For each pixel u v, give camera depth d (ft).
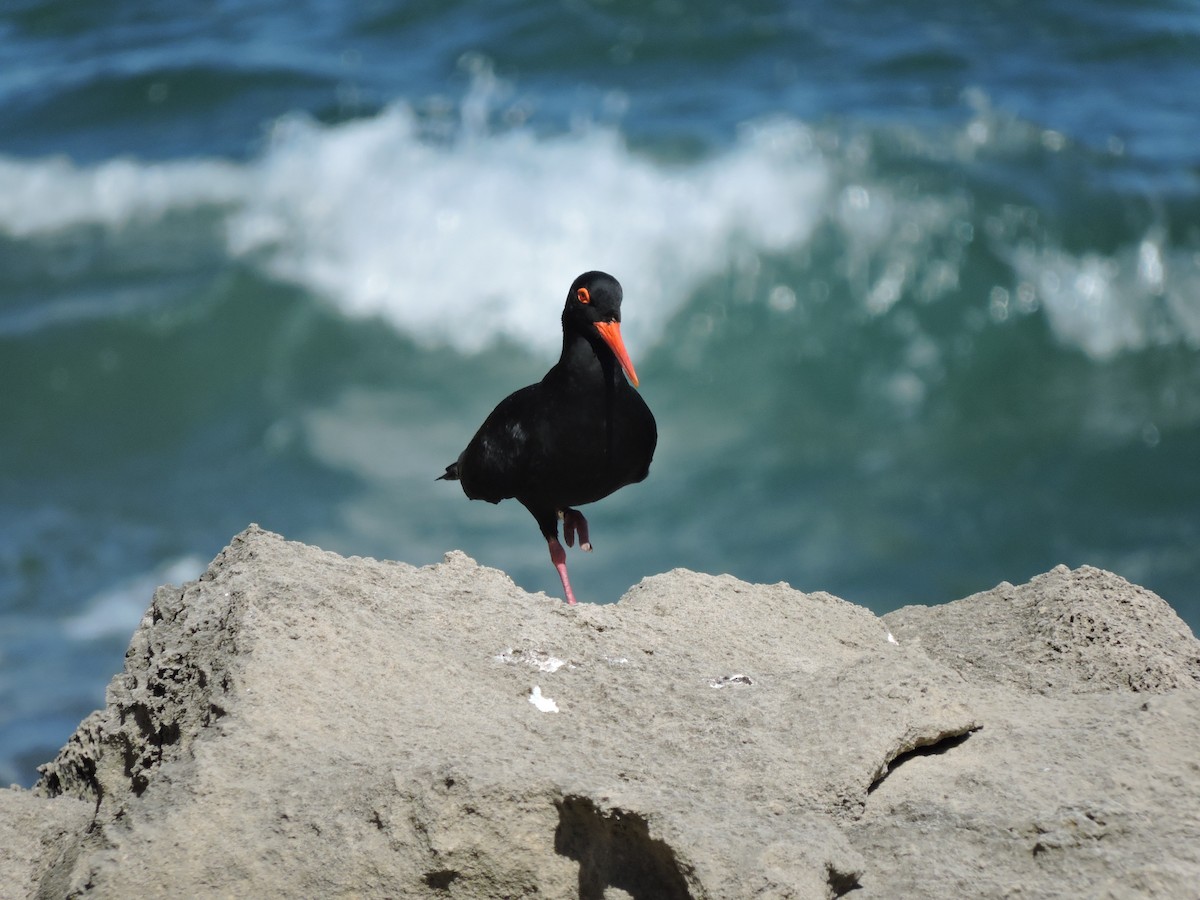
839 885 15.55
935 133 77.71
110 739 19.48
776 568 55.77
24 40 99.40
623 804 15.53
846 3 93.40
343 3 99.81
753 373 69.41
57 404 69.77
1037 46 88.28
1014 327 69.97
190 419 68.95
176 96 89.04
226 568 21.33
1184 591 52.85
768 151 76.43
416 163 79.25
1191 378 67.10
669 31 90.94
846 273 72.02
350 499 61.26
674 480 62.34
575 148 78.23
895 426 66.28
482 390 70.13
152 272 76.64
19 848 18.20
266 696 17.81
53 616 50.85
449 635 20.11
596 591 54.19
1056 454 62.64
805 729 17.93
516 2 94.17
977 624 22.95
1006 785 17.22
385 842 15.84
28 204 82.28
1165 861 15.65
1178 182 74.18
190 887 15.67
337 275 75.25
